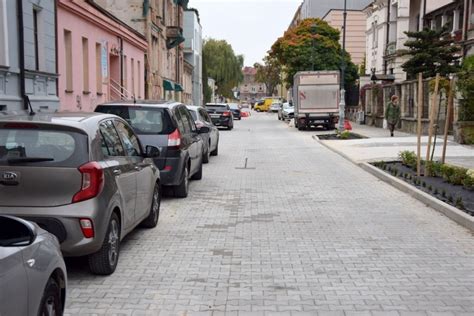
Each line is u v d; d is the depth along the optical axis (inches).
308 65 1923.0
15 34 519.5
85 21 766.5
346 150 775.1
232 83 3393.2
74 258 258.4
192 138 464.1
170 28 1585.9
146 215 302.4
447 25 1117.7
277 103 3186.5
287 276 237.8
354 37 2797.7
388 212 373.7
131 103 404.8
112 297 211.5
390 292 218.2
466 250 279.0
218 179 530.0
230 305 204.2
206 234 311.0
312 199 424.5
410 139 913.5
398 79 1530.5
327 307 202.4
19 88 529.7
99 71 853.8
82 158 218.1
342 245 288.4
